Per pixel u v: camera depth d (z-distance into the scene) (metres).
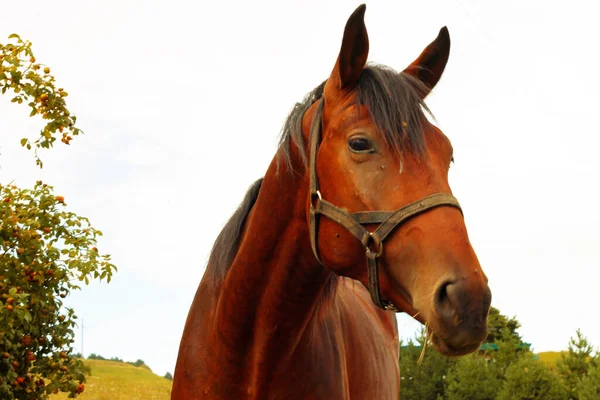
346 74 2.26
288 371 2.63
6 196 4.21
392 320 4.46
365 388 3.11
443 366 10.69
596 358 9.98
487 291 1.89
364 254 2.17
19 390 4.12
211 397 2.71
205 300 2.89
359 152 2.15
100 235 4.31
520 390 9.91
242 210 2.85
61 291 4.31
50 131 4.12
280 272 2.52
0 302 3.78
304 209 2.46
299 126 2.48
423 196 2.05
